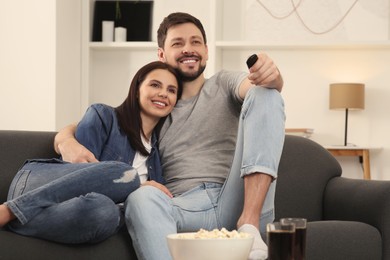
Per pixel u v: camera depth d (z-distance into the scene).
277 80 2.35
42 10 5.14
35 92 5.13
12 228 2.15
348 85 5.55
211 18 5.69
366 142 5.82
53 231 2.10
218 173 2.62
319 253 2.46
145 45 5.82
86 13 5.79
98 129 2.59
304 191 2.95
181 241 1.55
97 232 2.13
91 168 2.26
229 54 5.93
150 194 2.19
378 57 5.81
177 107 2.76
